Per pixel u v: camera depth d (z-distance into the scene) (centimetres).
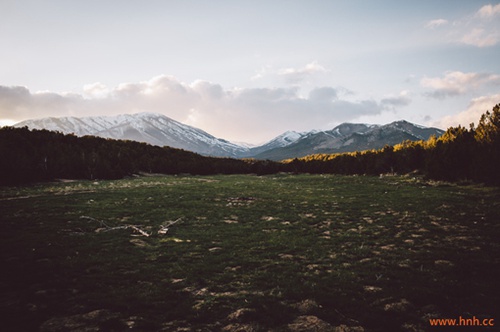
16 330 782
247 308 899
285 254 1475
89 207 2641
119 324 815
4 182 4294
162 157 9156
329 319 833
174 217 2395
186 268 1270
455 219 2059
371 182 4972
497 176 3312
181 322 838
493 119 3638
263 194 3888
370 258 1365
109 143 8769
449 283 1046
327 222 2222
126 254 1452
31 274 1156
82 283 1095
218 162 10744
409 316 840
